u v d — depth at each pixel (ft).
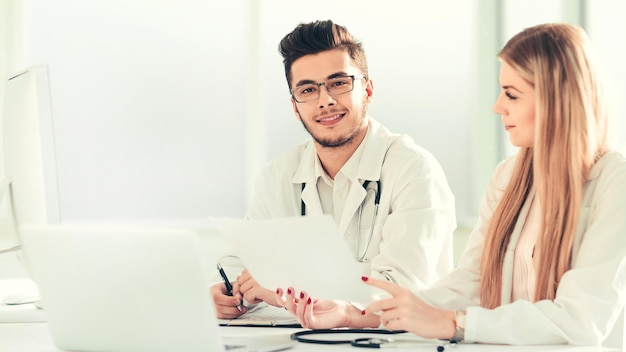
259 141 16.85
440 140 17.53
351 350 4.73
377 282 4.99
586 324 4.85
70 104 16.88
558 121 5.12
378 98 17.99
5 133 6.77
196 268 4.31
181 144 17.24
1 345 5.06
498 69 16.67
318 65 6.69
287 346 4.79
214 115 17.22
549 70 5.13
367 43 17.80
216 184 17.35
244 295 6.19
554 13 15.90
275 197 7.41
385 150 6.99
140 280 4.41
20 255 6.86
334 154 6.94
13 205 6.64
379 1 17.71
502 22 16.57
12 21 16.01
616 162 5.13
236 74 17.21
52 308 4.74
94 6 16.85
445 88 17.46
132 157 17.15
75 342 4.75
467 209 17.21
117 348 4.62
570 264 5.18
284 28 17.01
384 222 6.88
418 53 17.69
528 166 5.63
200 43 17.16
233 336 5.27
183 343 4.43
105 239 4.44
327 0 17.34
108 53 16.98
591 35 15.30
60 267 4.60
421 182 6.80
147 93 17.15
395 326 4.92
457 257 15.48
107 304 4.54
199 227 17.21
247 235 4.95
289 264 4.94
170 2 17.07
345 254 4.64
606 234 4.97
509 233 5.71
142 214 17.19
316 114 6.76
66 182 16.90
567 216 5.15
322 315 5.41
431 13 17.49
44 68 6.24
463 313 4.98
